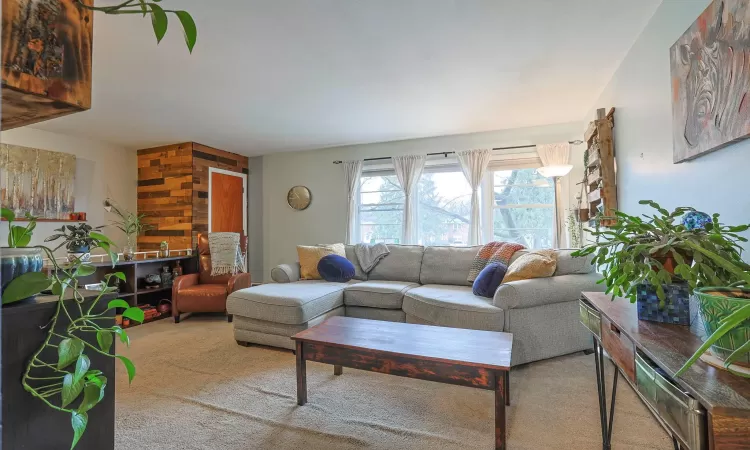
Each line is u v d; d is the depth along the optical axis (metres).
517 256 3.16
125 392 2.13
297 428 1.75
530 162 4.21
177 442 1.64
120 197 4.85
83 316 0.75
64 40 0.68
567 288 2.62
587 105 3.49
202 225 4.85
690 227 1.18
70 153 4.30
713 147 1.47
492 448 1.60
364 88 3.03
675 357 0.84
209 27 2.10
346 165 5.02
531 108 3.56
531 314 2.52
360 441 1.65
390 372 1.78
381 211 4.95
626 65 2.49
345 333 2.08
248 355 2.78
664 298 1.06
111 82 2.86
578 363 2.58
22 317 0.69
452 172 4.62
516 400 2.04
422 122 3.99
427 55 2.48
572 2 1.93
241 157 5.62
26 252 0.73
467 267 3.48
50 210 4.05
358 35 2.21
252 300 2.93
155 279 4.05
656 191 2.06
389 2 1.90
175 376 2.37
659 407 0.81
